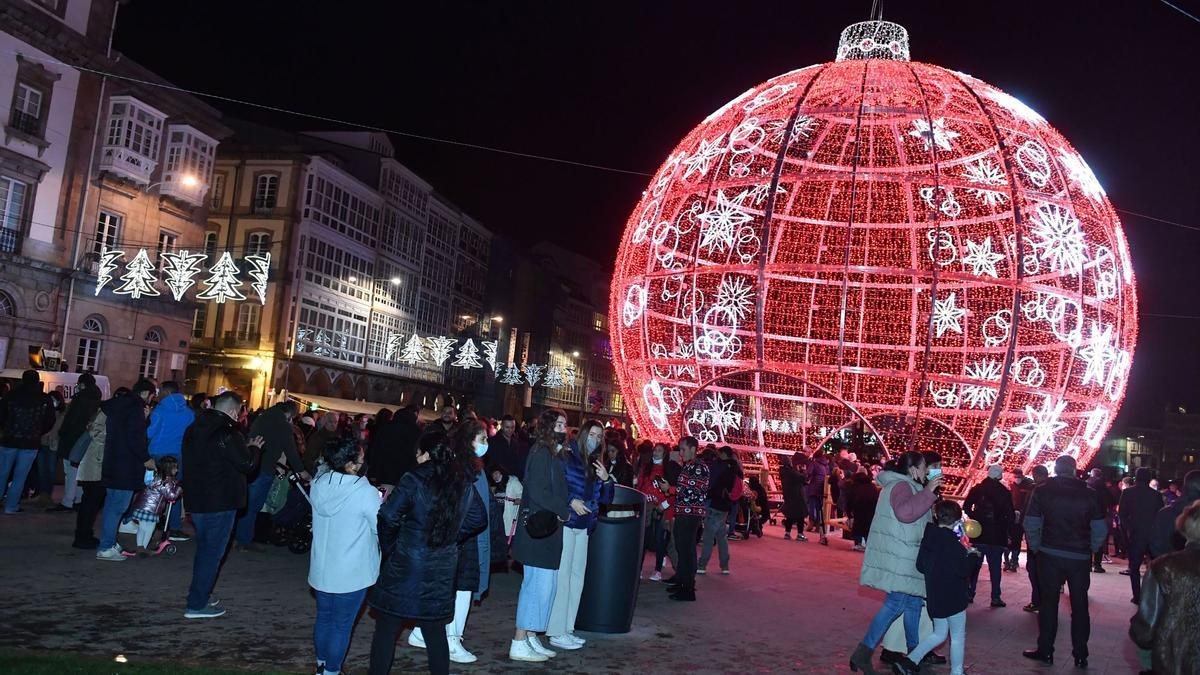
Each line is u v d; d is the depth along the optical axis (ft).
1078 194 56.13
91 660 17.42
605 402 271.90
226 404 22.88
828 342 61.93
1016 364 59.93
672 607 29.43
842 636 26.50
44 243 90.79
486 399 205.05
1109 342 54.29
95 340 97.86
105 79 97.19
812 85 54.49
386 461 33.01
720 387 56.70
